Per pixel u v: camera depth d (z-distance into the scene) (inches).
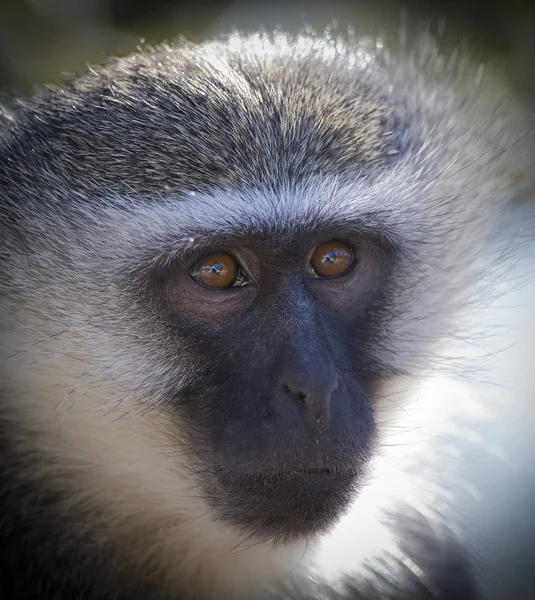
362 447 59.4
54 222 60.2
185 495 60.0
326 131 60.2
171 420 59.9
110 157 60.0
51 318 60.1
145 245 59.7
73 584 60.2
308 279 60.1
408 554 61.8
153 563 60.5
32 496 60.2
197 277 59.8
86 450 60.2
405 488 62.1
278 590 60.8
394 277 60.7
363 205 60.1
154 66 61.1
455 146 61.9
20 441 60.2
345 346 60.2
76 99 60.8
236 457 59.4
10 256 60.3
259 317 59.7
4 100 61.8
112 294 59.9
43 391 60.1
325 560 61.2
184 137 59.9
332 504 59.4
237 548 60.2
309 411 59.2
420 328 61.1
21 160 60.6
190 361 59.7
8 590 60.0
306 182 59.8
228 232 59.6
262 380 59.4
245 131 59.9
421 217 60.9
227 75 60.7
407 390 61.1
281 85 60.6
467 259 61.7
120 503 60.3
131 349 59.9
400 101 61.5
